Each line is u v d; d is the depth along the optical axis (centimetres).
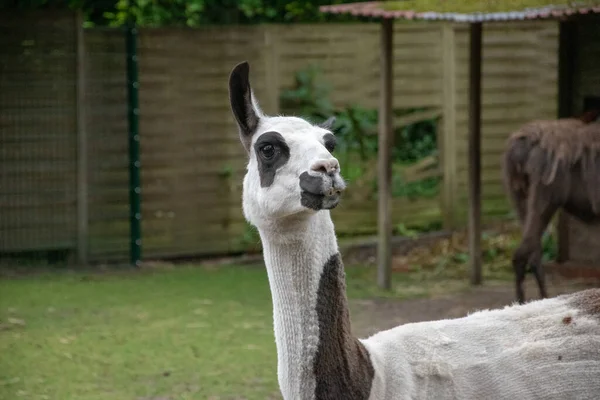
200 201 1334
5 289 1143
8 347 902
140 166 1304
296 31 1362
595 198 993
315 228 461
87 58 1271
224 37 1327
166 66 1305
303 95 1367
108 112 1284
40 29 1254
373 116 1472
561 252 1238
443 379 468
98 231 1295
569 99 1220
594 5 935
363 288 1166
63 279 1205
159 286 1167
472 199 1182
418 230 1441
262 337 934
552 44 1467
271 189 452
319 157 441
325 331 459
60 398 758
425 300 1099
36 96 1258
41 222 1270
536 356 470
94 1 1520
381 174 1151
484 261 1298
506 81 1459
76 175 1279
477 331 485
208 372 824
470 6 1014
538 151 1009
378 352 473
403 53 1409
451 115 1441
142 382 800
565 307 491
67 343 916
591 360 468
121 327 975
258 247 1355
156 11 1489
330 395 453
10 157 1253
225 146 1338
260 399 754
